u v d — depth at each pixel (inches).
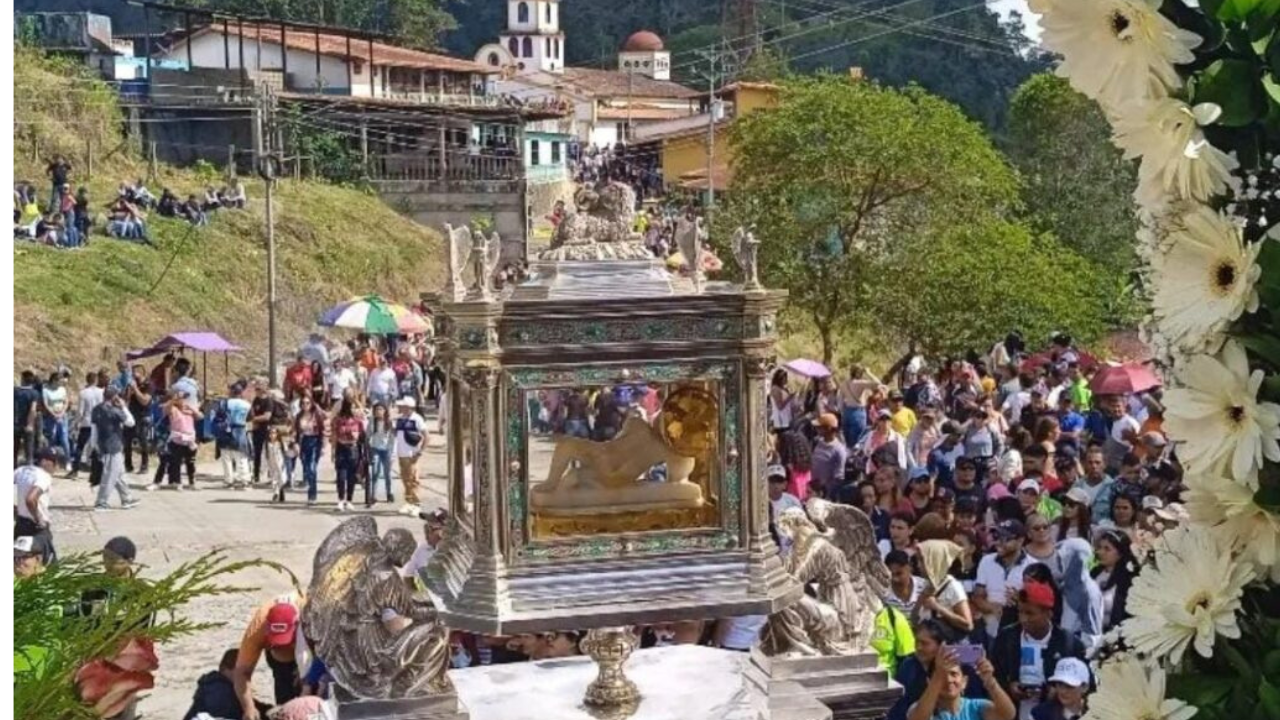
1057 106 1491.1
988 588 370.9
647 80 3376.0
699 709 209.6
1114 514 416.8
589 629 196.1
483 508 195.6
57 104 1633.9
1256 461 111.9
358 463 794.8
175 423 841.5
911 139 1018.1
